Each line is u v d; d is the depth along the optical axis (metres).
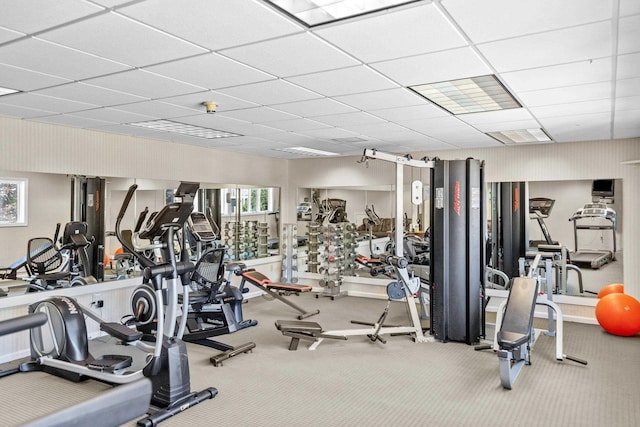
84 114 4.79
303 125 5.43
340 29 2.51
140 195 6.38
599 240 6.47
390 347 5.36
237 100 4.18
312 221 8.89
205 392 3.89
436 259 5.61
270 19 2.38
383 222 8.23
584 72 3.27
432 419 3.49
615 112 4.59
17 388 4.09
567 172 6.68
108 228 5.94
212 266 5.70
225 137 6.40
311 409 3.67
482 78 3.45
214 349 5.27
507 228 7.10
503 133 5.94
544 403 3.79
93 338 5.64
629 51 2.82
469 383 4.24
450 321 5.55
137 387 1.32
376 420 3.47
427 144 6.98
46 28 2.47
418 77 3.43
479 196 5.54
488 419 3.49
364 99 4.14
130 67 3.18
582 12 2.27
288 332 5.26
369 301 8.03
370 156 5.05
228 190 7.94
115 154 6.07
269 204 8.83
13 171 5.01
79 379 4.20
